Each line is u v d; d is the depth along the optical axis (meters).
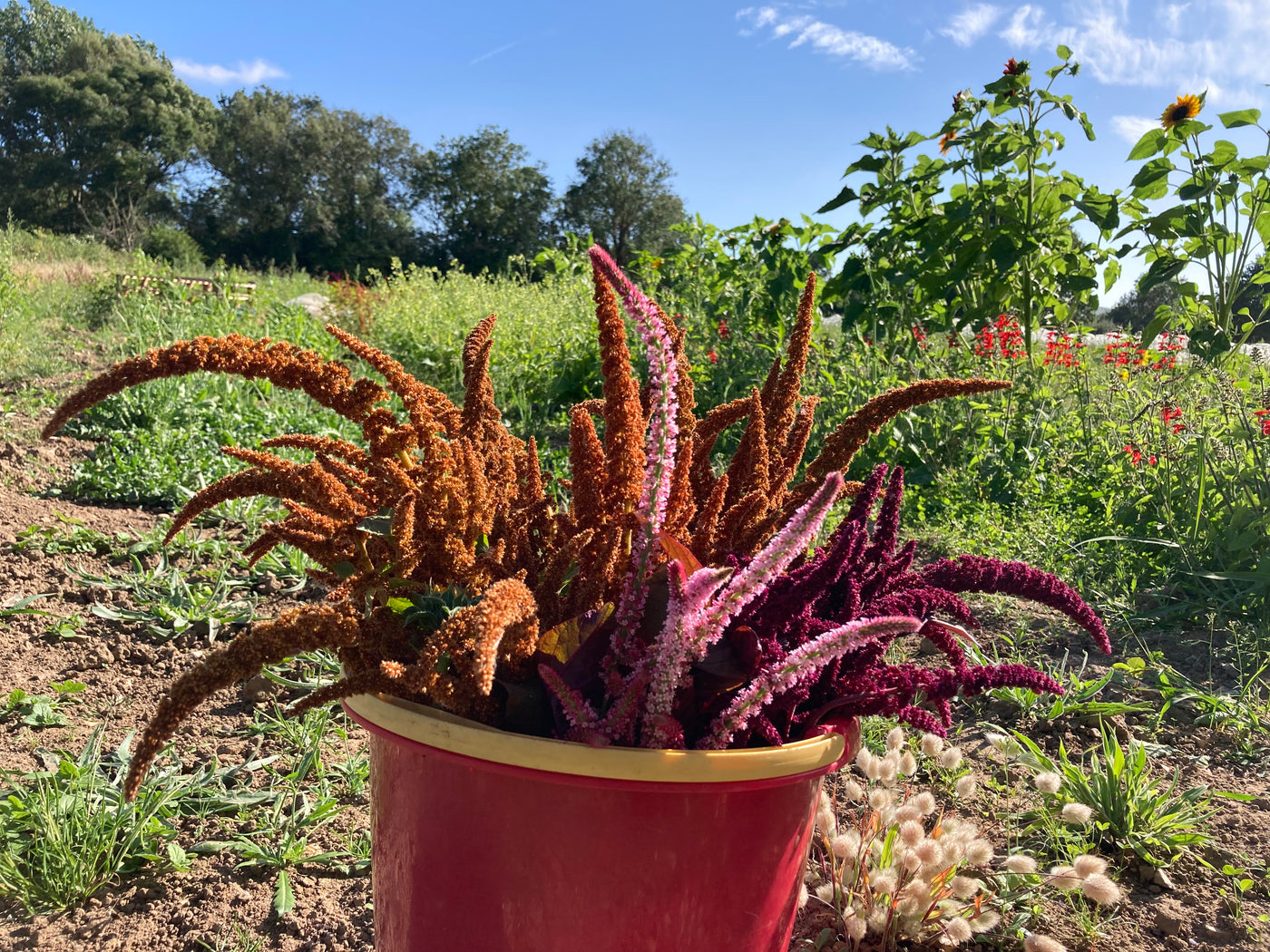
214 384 6.49
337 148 51.28
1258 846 2.14
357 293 12.20
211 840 2.09
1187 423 4.75
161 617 3.32
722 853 1.09
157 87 50.50
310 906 1.87
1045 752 2.59
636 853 1.07
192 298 10.44
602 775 0.99
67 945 1.75
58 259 19.16
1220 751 2.61
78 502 4.73
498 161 52.47
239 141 50.94
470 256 52.66
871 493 1.26
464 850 1.12
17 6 54.84
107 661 2.99
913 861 1.74
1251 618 3.51
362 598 1.15
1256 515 3.86
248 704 2.76
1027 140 6.55
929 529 4.62
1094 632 1.29
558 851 1.07
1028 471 5.09
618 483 1.13
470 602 1.15
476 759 1.03
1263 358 5.93
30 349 8.88
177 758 2.42
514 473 1.37
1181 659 3.22
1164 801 2.18
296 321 9.44
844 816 2.22
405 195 54.38
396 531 1.06
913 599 1.23
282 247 49.97
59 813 1.99
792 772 1.06
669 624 0.97
